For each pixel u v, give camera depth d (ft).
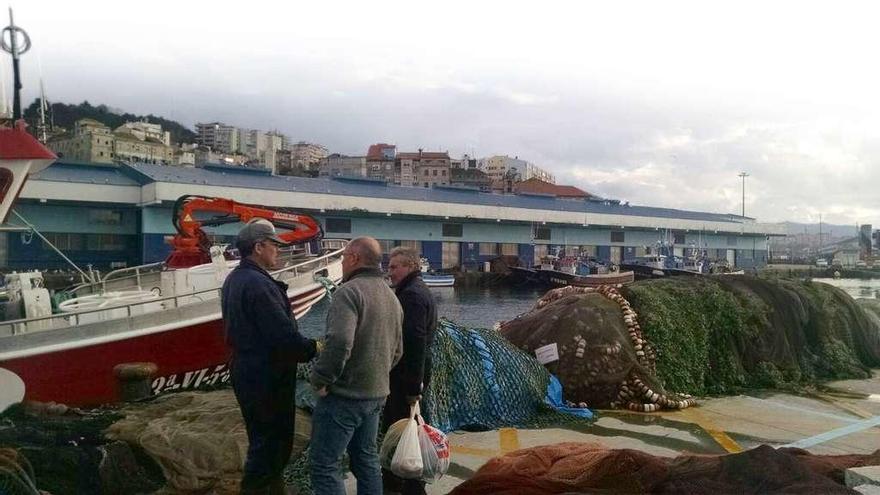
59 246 138.21
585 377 25.85
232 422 18.51
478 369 23.07
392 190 196.65
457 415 22.17
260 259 13.89
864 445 21.20
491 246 202.18
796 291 34.58
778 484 13.17
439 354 21.75
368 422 13.71
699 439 21.63
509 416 23.18
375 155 519.60
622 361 25.95
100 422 19.11
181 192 136.05
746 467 13.88
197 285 33.27
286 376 13.52
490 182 433.89
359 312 13.10
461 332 23.59
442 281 175.73
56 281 94.79
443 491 16.46
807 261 374.02
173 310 28.58
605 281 167.43
